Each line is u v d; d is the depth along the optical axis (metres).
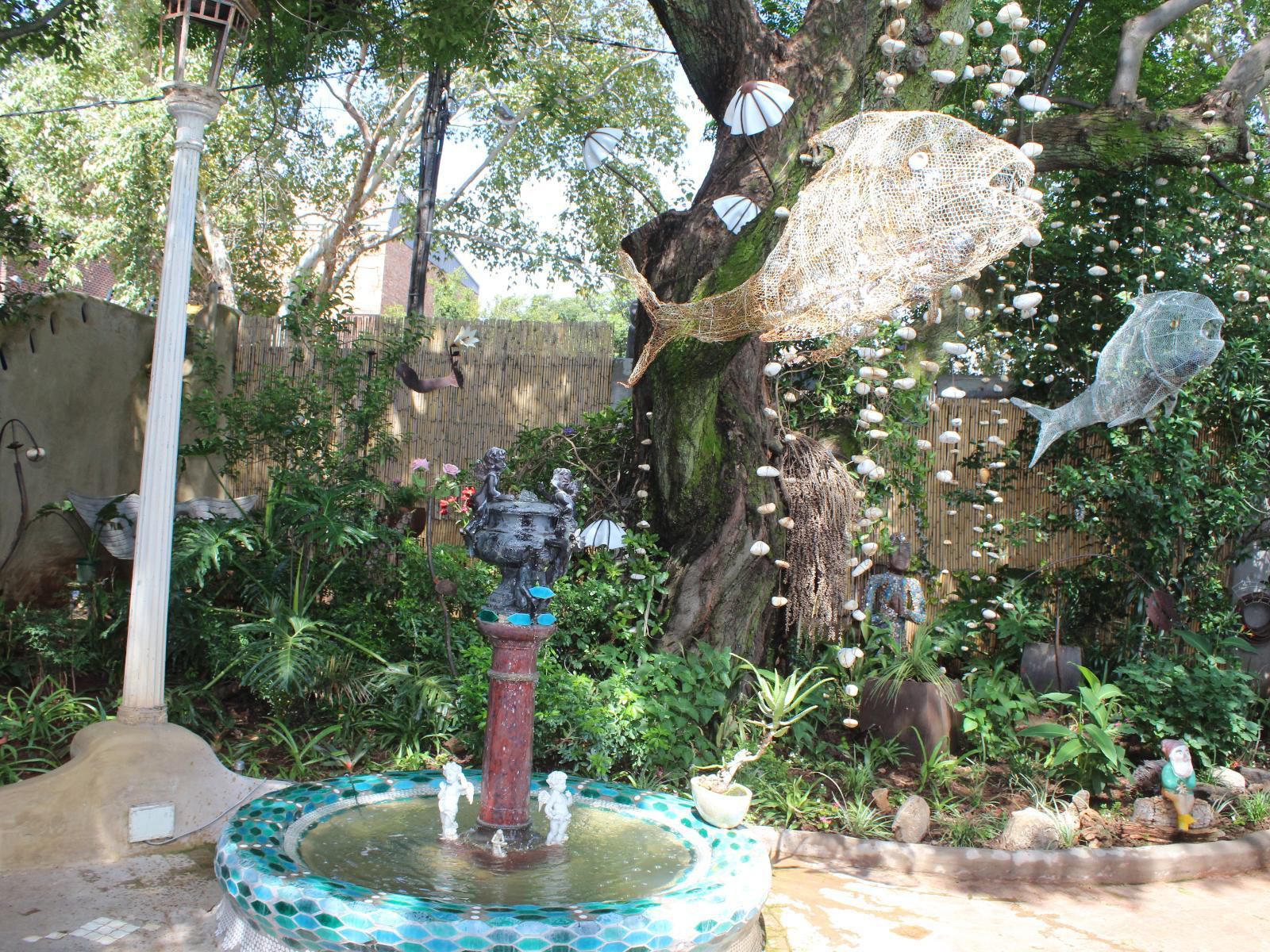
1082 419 6.43
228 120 13.26
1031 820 5.10
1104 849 5.01
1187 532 7.39
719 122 6.74
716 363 6.18
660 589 6.53
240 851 3.57
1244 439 7.74
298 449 7.05
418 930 3.06
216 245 14.59
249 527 6.40
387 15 8.34
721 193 6.08
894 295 4.55
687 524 6.66
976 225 4.14
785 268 4.68
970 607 7.91
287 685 5.36
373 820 4.26
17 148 13.20
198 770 4.59
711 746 5.88
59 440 7.41
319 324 7.27
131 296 15.11
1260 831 5.44
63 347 7.45
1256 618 7.32
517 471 7.50
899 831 5.10
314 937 3.15
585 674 5.97
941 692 6.24
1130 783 5.79
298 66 8.54
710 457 6.55
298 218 15.41
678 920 3.24
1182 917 4.50
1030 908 4.53
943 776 5.84
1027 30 8.98
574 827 4.36
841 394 7.32
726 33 6.28
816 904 4.42
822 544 6.57
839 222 4.37
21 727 5.25
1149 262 7.88
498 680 4.04
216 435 7.18
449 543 8.78
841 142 4.46
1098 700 5.85
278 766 5.40
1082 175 8.55
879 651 6.81
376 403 7.13
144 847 4.39
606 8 14.95
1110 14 8.92
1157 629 7.31
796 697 5.50
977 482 8.50
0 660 6.14
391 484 7.49
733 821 4.25
